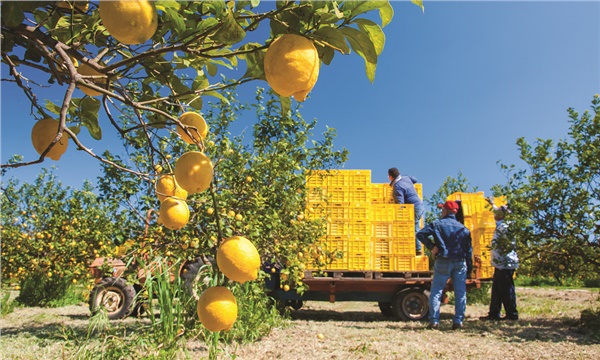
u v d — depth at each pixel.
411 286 7.73
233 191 5.21
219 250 0.96
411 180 8.93
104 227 8.91
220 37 0.99
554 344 5.03
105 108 1.27
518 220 5.97
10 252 9.35
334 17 0.94
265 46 1.01
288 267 5.28
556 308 9.12
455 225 6.09
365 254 7.71
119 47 1.31
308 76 0.85
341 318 8.03
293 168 5.96
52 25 1.28
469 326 6.37
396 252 7.83
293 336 5.41
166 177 1.24
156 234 5.11
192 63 1.51
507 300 6.99
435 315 6.12
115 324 5.89
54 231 9.54
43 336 5.07
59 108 1.50
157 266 3.95
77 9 1.22
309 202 7.31
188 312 4.20
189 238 4.69
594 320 5.93
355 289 7.72
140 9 0.79
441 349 4.79
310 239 5.79
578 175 5.84
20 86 1.22
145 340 3.40
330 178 7.93
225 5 1.03
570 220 5.76
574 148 5.94
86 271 9.30
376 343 5.06
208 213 4.50
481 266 8.03
